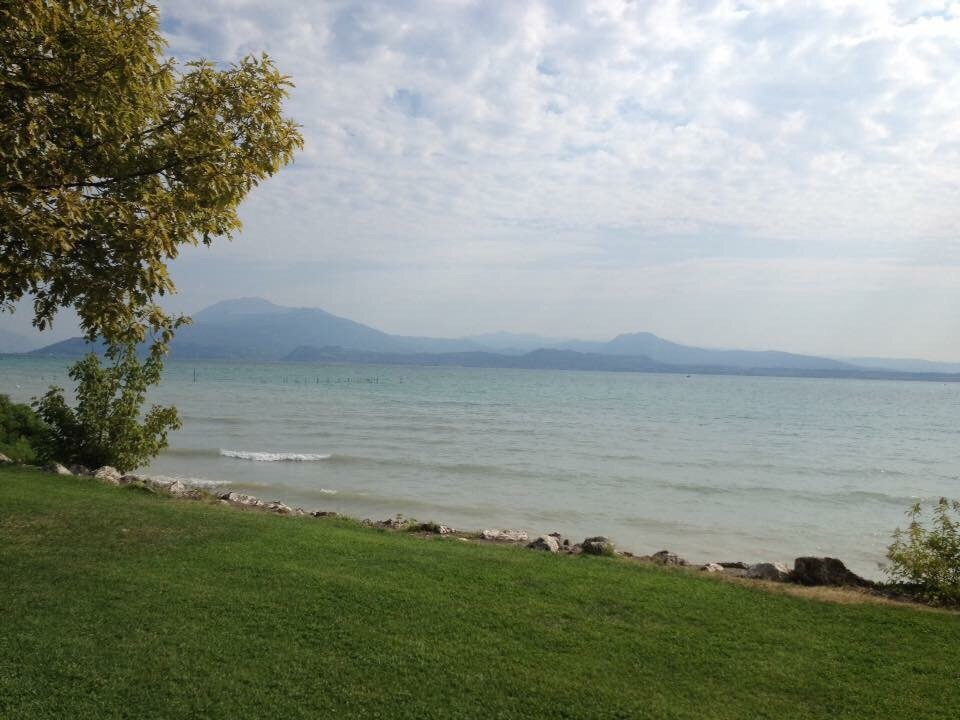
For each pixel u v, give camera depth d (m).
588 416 65.69
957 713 5.95
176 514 12.38
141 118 8.41
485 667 6.58
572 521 19.44
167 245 8.09
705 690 6.30
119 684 5.96
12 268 7.69
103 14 8.83
